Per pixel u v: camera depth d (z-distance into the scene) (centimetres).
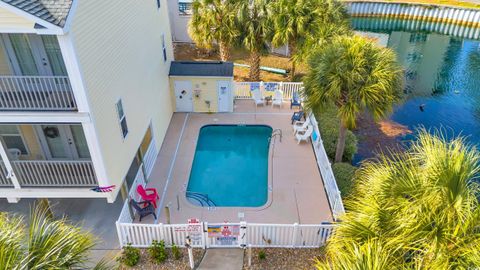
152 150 1441
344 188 1238
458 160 534
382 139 1719
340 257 530
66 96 915
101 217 1184
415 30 3984
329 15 1834
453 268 477
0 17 716
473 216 494
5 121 884
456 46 3344
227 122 1791
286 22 1852
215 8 1864
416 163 604
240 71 2384
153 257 998
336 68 1137
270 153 1538
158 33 1535
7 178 991
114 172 1053
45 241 563
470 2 4181
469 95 2269
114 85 1038
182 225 1000
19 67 926
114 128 1047
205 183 1399
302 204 1247
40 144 1046
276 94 1917
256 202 1301
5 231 552
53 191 1017
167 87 1728
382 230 553
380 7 4222
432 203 517
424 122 1912
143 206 1183
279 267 985
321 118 1678
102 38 938
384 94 1126
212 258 1011
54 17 731
